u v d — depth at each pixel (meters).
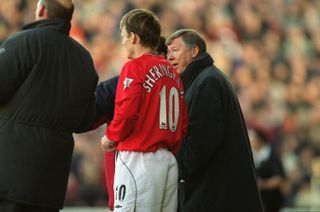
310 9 72.00
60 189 17.72
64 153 17.73
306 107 62.09
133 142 18.47
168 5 64.62
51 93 17.59
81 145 47.38
